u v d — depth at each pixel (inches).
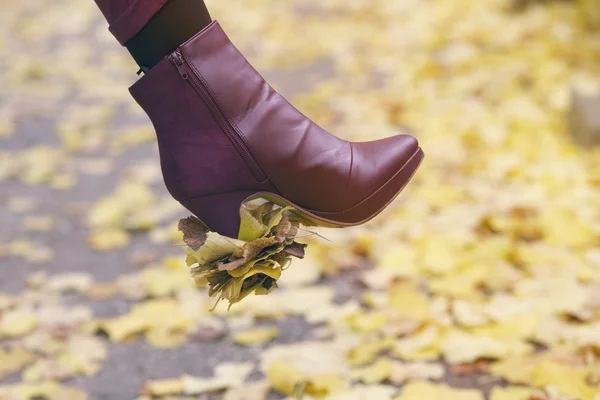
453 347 86.6
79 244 115.0
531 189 116.6
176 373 89.0
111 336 93.0
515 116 142.4
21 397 85.7
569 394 81.2
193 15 68.6
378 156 70.1
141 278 102.6
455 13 213.5
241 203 69.0
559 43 177.0
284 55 194.7
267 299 96.2
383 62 182.2
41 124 163.3
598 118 129.7
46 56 207.9
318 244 106.6
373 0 238.2
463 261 98.1
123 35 68.2
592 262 97.0
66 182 136.1
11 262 109.8
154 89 68.8
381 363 85.7
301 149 68.9
